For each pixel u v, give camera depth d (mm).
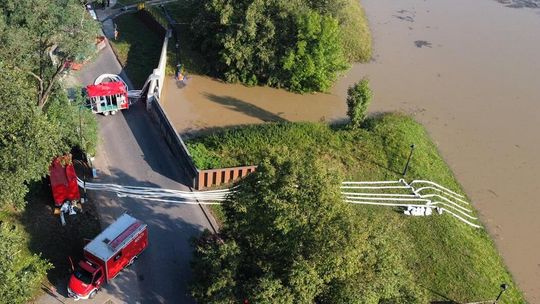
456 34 88750
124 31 76125
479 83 75312
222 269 34250
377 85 72688
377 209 50781
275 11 65375
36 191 46875
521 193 56469
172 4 83562
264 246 34000
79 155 52406
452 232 49344
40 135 36500
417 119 66312
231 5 65750
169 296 41000
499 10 98750
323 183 34062
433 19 93062
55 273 41406
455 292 43719
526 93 73875
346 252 30812
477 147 62438
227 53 67188
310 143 57125
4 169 35938
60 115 48219
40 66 47844
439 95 71688
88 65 67125
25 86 39094
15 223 44188
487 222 52531
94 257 39500
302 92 69562
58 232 44469
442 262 46188
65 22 45656
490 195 55750
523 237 51312
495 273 46625
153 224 46750
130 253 41750
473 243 49000
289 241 32719
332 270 31250
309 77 68375
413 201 52312
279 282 31781
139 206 48406
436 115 67438
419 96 71062
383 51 81438
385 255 33375
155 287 41531
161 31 74438
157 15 77125
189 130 59906
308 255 32031
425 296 39125
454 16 94938
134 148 55281
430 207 51750
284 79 69000
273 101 67312
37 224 44719
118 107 59281
